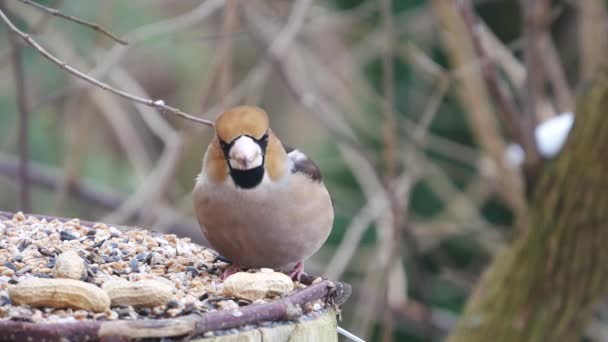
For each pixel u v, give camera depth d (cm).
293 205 638
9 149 1426
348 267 1484
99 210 1481
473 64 1119
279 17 1227
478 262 1508
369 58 1390
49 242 639
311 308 560
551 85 1464
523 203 1084
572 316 966
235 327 513
